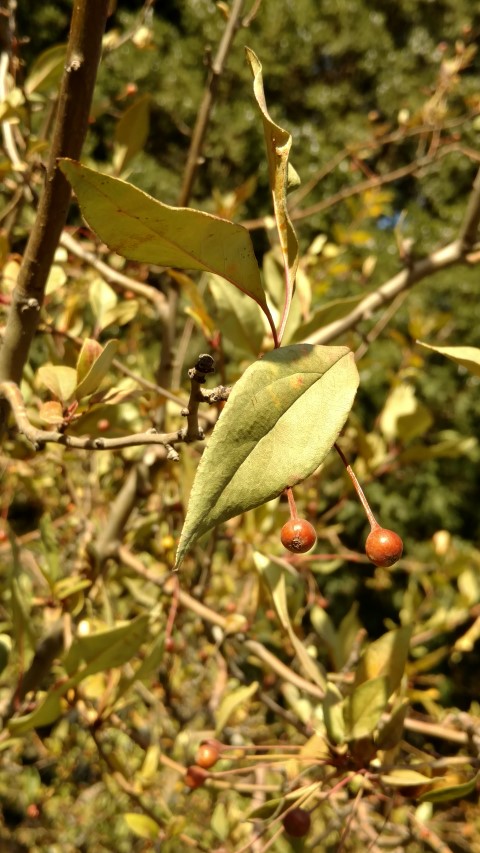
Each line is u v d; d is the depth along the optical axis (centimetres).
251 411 17
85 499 76
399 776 33
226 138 237
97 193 18
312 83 273
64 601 47
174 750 65
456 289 244
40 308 32
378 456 71
